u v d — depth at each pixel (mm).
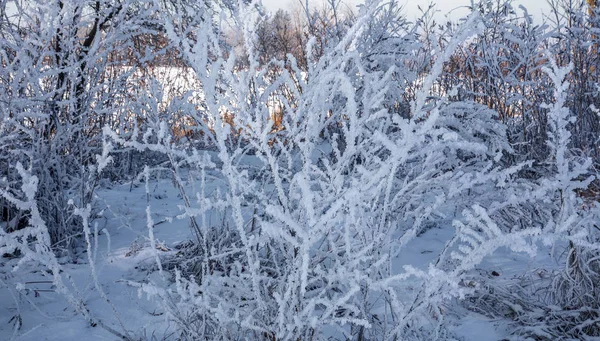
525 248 1548
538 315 2441
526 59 4480
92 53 3797
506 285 2709
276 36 7281
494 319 2498
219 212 3066
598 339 2281
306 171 1873
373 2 1877
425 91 1829
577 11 4473
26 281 2996
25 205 1679
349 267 1701
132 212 4480
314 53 5180
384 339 1841
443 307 2562
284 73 2004
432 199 3596
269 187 3021
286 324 1720
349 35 1882
